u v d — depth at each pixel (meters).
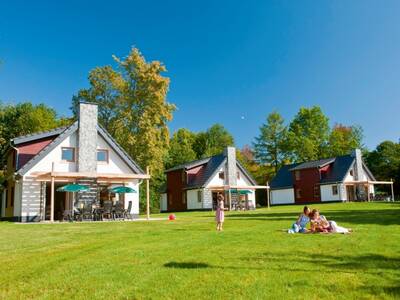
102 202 24.48
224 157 40.91
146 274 6.17
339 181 46.19
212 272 6.20
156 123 37.09
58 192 25.67
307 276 5.78
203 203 39.19
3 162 29.16
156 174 39.38
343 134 65.19
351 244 8.72
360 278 5.60
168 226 14.97
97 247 9.09
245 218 19.11
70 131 23.38
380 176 57.62
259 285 5.36
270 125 61.88
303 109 62.12
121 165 24.94
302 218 11.73
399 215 17.81
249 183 41.53
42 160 22.44
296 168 51.34
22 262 7.46
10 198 24.94
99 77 37.84
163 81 36.56
